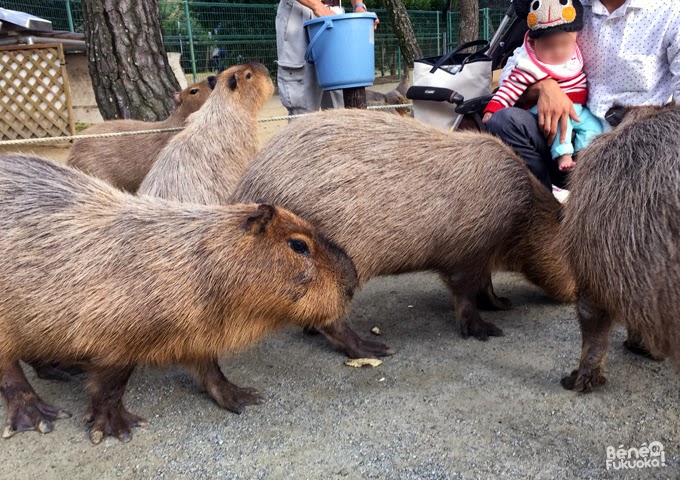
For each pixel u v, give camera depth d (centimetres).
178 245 243
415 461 230
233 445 249
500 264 343
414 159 302
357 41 470
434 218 302
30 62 1026
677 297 204
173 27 1728
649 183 213
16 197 253
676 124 223
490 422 252
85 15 617
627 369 289
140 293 236
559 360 301
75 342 239
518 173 319
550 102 360
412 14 2131
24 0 1476
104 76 622
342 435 251
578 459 225
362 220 295
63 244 243
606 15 354
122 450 250
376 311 385
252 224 241
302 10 518
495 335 336
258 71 467
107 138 582
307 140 305
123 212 255
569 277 336
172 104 638
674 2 333
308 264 249
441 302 394
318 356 325
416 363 310
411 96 452
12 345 252
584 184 239
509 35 475
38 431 264
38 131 1047
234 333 253
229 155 445
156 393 294
